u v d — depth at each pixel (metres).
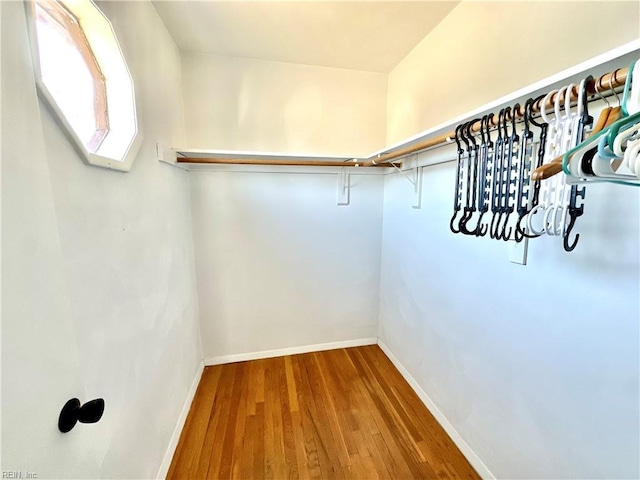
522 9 1.09
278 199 2.16
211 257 2.12
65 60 0.85
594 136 0.55
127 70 1.08
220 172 2.04
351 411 1.73
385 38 1.74
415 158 1.80
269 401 1.82
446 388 1.58
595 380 0.85
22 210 0.45
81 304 0.77
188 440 1.52
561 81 0.77
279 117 2.08
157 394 1.28
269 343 2.34
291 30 1.65
